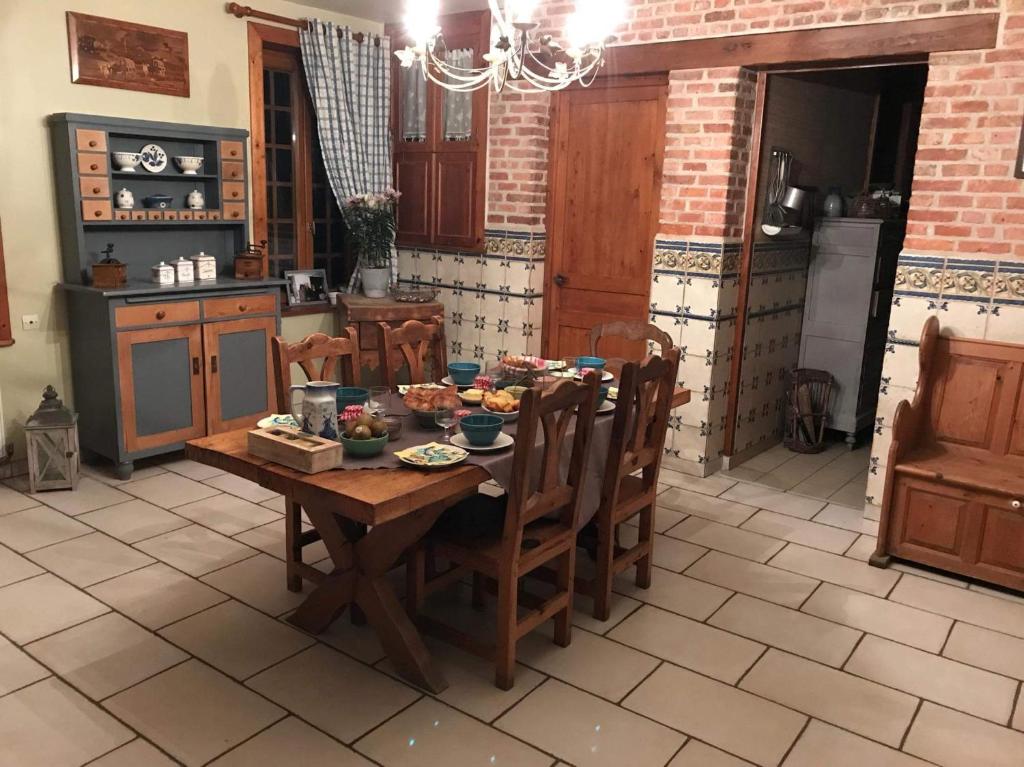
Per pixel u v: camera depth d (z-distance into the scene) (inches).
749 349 184.2
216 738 88.6
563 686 100.3
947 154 140.4
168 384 164.4
